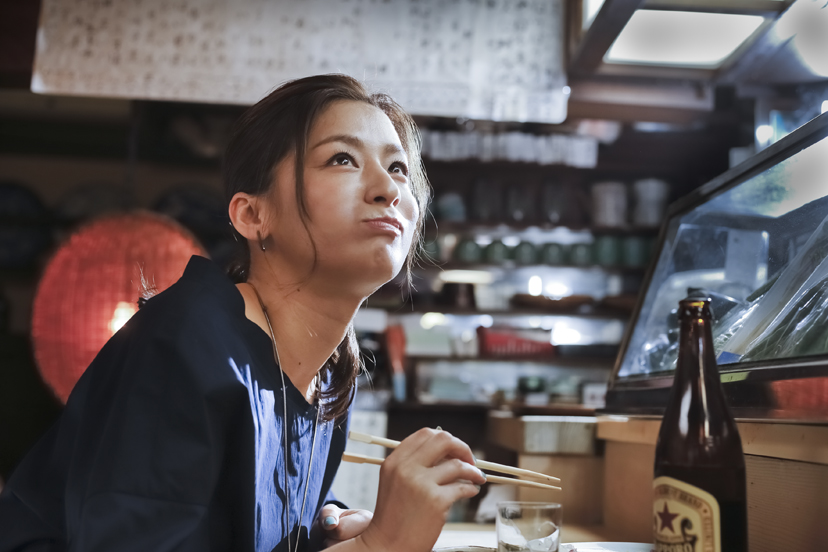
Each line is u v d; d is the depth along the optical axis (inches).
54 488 30.0
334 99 32.2
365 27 113.0
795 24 65.0
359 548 27.3
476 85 112.6
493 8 113.7
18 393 154.0
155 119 157.6
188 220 158.1
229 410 27.3
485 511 70.7
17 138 161.8
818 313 27.9
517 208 157.5
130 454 24.9
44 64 109.8
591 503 53.2
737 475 22.3
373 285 31.4
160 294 30.6
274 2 113.0
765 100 76.0
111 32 110.6
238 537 28.4
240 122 34.3
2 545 29.8
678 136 155.0
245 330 30.7
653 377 42.7
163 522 24.5
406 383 159.8
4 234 156.4
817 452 24.6
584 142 158.1
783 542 27.4
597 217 157.6
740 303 37.3
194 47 111.2
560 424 53.6
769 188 36.1
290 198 31.1
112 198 159.8
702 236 44.0
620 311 158.1
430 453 28.2
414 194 39.8
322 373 39.8
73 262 86.0
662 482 22.7
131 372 26.6
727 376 31.9
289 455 33.5
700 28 71.2
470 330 163.0
